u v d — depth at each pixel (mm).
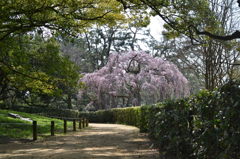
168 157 7562
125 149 9414
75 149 9445
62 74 11680
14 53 10578
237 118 4102
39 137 13555
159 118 9195
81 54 42594
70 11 10164
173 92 27047
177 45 20906
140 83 29031
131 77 28656
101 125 26125
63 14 9773
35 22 9922
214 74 16297
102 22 11602
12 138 12750
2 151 8945
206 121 5117
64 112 30844
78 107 43750
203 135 4992
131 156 7867
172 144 7324
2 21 9055
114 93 31141
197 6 9641
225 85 4609
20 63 11062
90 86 31188
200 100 5852
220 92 4715
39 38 15805
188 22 9844
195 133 5773
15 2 8891
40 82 12312
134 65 29984
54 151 8945
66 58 11695
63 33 10156
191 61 23938
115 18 11438
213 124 4809
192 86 34656
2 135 13250
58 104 36781
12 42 10516
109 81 29953
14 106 29859
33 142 11672
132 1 9789
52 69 11609
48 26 10062
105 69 31109
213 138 4738
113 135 15109
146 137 13578
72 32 10555
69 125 22766
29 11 9164
